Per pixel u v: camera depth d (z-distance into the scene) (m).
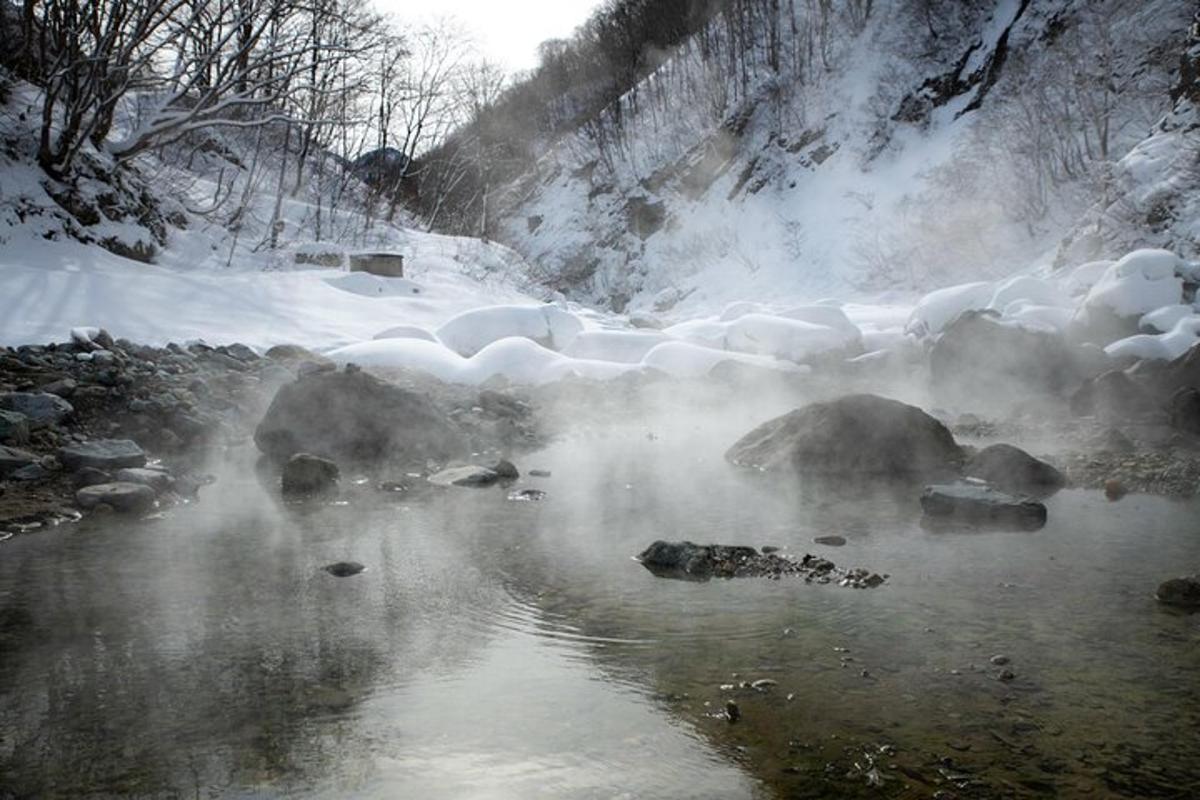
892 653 3.94
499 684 3.64
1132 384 11.55
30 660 3.88
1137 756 3.03
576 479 8.08
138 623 4.34
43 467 7.43
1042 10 44.25
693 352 15.86
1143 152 23.97
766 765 2.99
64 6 17.84
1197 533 5.99
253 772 2.94
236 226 23.34
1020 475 7.73
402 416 9.01
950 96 46.50
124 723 3.29
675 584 4.97
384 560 5.44
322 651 3.99
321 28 24.55
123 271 16.34
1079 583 4.91
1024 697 3.48
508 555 5.55
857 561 5.38
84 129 17.80
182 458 8.70
